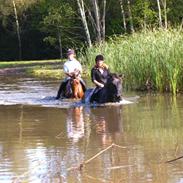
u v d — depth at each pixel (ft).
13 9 211.82
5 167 29.84
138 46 72.02
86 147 34.73
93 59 92.43
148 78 70.33
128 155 31.96
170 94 65.41
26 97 67.10
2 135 40.09
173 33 71.51
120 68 73.61
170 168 28.66
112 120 46.32
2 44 217.15
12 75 115.03
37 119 48.32
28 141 37.37
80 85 64.54
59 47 186.91
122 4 165.37
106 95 57.98
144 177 27.14
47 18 173.47
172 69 65.36
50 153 33.19
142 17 157.79
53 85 84.17
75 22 175.73
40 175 27.99
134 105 56.24
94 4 152.25
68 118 48.44
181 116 46.85
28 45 214.48
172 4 159.84
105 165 29.68
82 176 27.61
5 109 56.18
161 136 37.63
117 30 168.25
